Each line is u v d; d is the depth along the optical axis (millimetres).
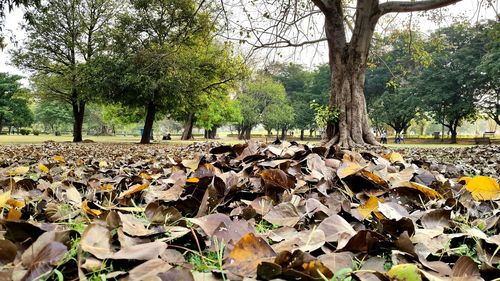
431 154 7680
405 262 986
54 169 3236
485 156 6477
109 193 2010
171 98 21797
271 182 1839
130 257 917
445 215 1416
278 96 51531
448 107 37438
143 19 21062
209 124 39688
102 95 21141
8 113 46750
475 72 34219
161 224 1317
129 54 20719
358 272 888
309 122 53219
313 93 53875
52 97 28516
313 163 2244
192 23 19531
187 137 36438
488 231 1424
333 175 2121
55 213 1516
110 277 836
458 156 6688
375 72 43281
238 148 2867
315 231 1130
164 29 21219
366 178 1940
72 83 24328
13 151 8734
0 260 890
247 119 50719
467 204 1783
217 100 27203
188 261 1070
